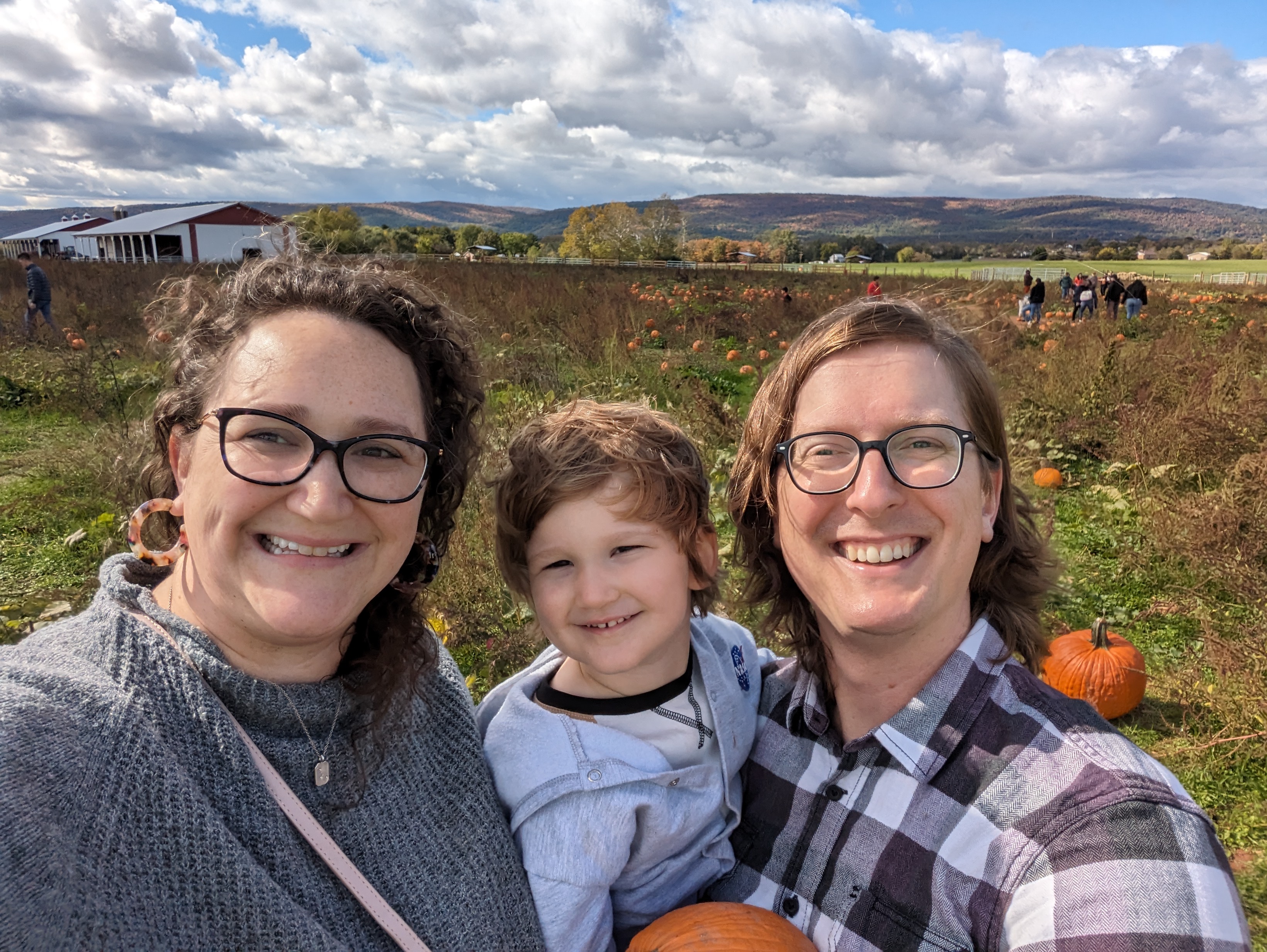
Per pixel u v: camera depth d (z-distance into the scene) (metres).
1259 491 2.00
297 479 0.52
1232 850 1.21
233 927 0.48
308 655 0.57
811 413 0.65
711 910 0.66
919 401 0.62
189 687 0.52
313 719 0.56
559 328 5.24
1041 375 3.92
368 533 0.55
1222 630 1.74
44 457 2.73
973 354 0.66
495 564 1.69
